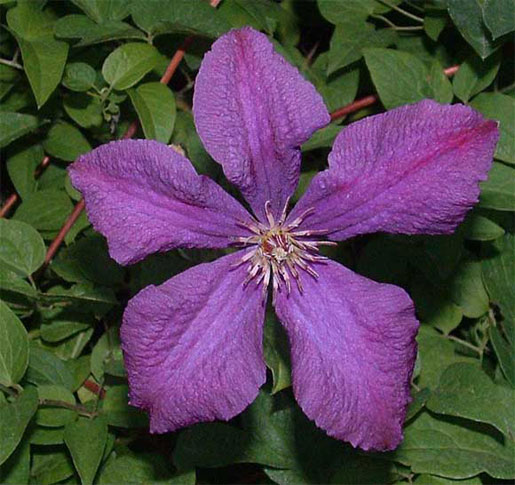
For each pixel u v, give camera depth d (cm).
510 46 39
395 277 40
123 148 28
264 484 42
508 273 39
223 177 37
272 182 30
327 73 38
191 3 38
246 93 29
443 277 38
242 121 29
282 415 38
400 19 42
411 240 38
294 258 31
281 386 33
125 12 39
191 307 30
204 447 38
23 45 37
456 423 38
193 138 37
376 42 39
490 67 38
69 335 40
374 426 29
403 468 38
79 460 36
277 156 30
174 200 29
